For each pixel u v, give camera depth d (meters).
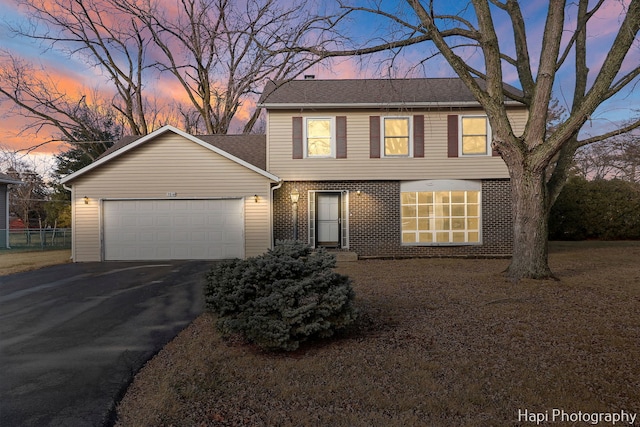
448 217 13.39
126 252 12.88
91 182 12.84
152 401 3.34
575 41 8.84
